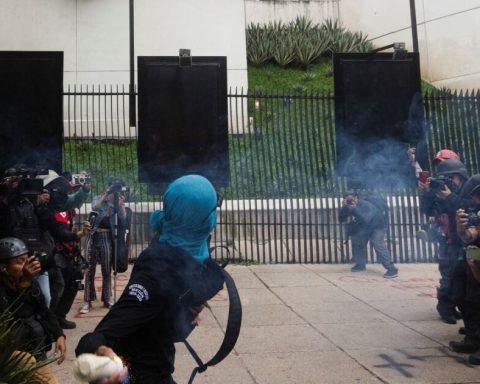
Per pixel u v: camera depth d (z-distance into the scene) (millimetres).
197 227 2158
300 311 6277
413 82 7664
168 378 2201
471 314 4695
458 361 4535
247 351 4824
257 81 19922
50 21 16062
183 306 2148
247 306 6527
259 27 22141
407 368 4367
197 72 7824
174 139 7832
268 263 9648
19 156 7215
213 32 16719
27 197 4453
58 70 7305
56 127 7277
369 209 8508
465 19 18969
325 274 8680
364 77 7621
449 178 5223
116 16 16234
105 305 6590
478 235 4215
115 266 6586
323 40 21375
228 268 9172
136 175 11070
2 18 15984
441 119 9820
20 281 3006
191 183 2166
